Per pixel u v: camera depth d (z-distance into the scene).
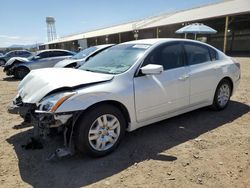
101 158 3.53
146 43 4.37
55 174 3.16
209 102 5.05
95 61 4.53
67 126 3.31
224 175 3.04
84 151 3.40
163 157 3.50
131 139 4.09
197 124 4.67
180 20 27.34
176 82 4.25
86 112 3.35
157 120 4.17
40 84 3.59
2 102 6.99
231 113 5.23
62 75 3.76
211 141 3.96
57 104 3.13
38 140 3.98
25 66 12.84
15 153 3.72
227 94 5.43
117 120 3.63
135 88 3.76
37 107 3.32
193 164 3.30
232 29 30.64
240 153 3.56
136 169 3.22
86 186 2.91
